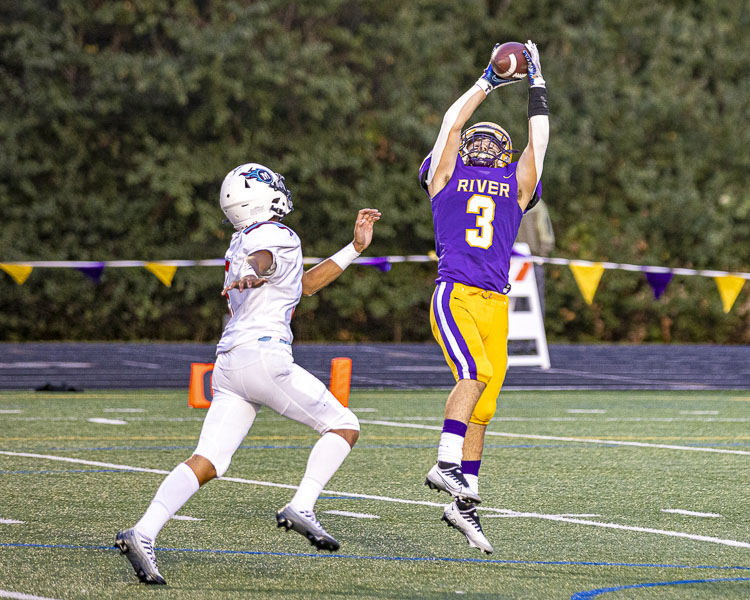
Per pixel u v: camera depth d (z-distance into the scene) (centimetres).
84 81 9862
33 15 9762
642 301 11188
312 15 10406
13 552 1722
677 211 11250
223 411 1641
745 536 1933
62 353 6994
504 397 4775
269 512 2102
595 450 3086
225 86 9812
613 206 11469
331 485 2455
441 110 10856
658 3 12131
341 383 2025
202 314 10181
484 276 1895
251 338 1628
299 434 3416
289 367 1630
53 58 9538
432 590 1516
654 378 5784
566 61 11444
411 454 2975
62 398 4512
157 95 9688
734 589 1541
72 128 9844
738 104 11762
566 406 4400
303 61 10019
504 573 1631
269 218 1709
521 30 11744
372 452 3011
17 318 9738
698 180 11806
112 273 9881
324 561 1697
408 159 10638
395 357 6838
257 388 1628
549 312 11062
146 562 1512
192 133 10206
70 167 9850
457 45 11169
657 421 3875
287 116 10438
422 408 4259
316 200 10525
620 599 1474
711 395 5031
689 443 3262
